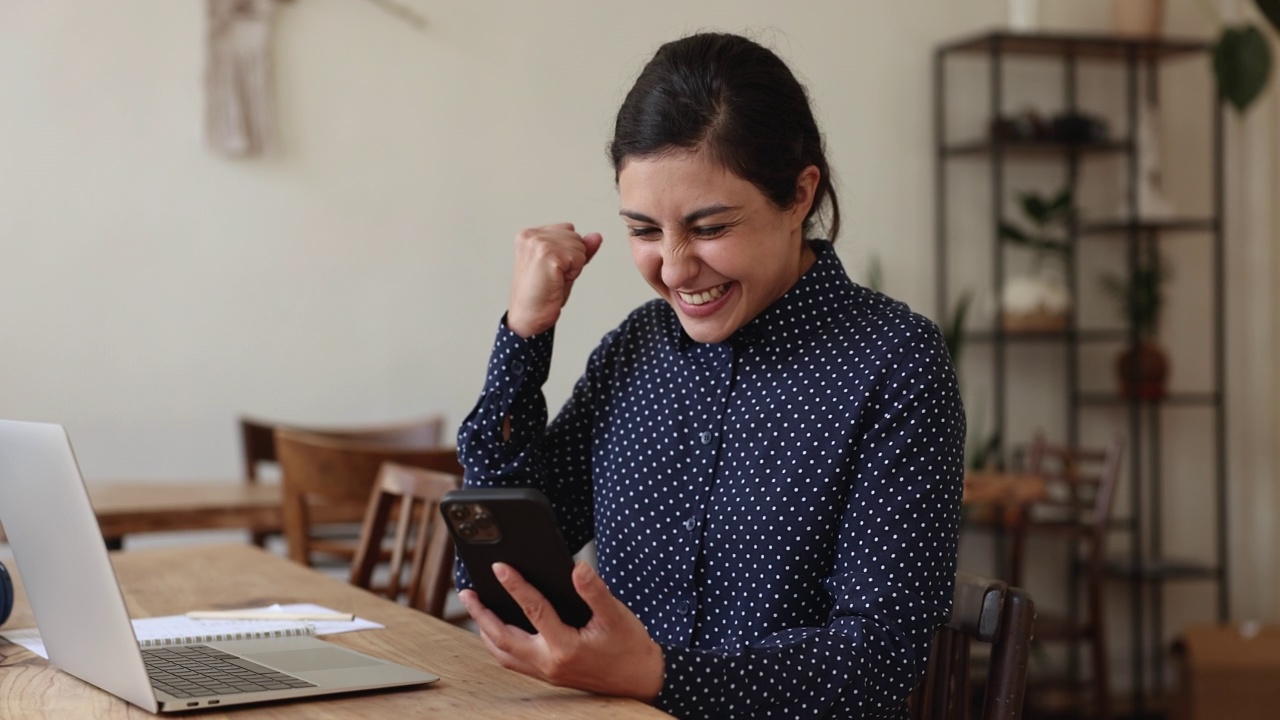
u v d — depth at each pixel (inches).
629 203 47.5
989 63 174.4
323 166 148.0
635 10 159.3
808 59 166.7
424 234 151.9
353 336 149.4
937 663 49.6
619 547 53.4
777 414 49.7
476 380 154.1
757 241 47.4
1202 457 182.9
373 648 50.1
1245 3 183.2
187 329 142.9
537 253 50.6
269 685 41.9
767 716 40.3
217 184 143.8
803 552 48.4
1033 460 155.2
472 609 38.5
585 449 57.1
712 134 45.8
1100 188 178.9
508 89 154.7
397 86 150.6
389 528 108.8
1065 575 175.0
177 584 66.9
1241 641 151.4
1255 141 182.9
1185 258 182.1
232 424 144.6
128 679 40.2
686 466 51.5
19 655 50.2
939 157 169.8
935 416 47.4
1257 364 183.9
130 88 140.3
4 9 135.8
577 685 38.4
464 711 39.6
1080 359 178.7
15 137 136.4
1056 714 163.6
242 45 143.9
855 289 51.9
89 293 139.3
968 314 173.5
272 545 144.6
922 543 46.1
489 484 52.5
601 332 157.8
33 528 43.7
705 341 49.6
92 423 139.4
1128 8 168.9
